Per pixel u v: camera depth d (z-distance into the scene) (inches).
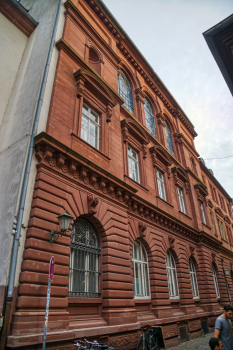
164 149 693.3
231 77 390.0
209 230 898.1
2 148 388.2
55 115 374.3
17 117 394.0
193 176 923.4
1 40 474.6
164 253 557.3
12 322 249.3
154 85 824.9
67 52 446.0
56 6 502.3
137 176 578.6
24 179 307.7
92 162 383.9
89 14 584.1
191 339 559.8
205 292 709.9
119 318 359.6
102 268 376.2
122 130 554.9
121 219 435.2
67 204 342.6
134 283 462.3
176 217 684.1
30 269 271.9
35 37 504.1
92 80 469.4
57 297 290.4
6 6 493.7
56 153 345.1
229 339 224.8
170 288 574.6
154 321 444.8
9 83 470.0
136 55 765.3
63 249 312.5
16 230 281.6
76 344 260.2
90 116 467.2
